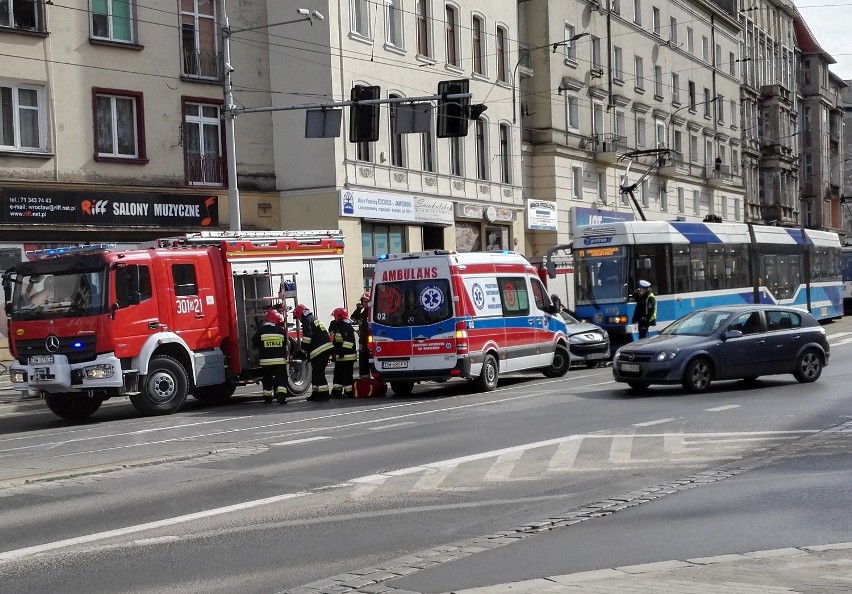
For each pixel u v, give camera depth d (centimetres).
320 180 3531
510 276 2402
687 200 6719
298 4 3522
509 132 4662
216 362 2225
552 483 1116
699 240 3328
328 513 986
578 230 3105
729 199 7438
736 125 7556
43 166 2872
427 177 4059
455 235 4253
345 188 3553
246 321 2284
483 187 4438
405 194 3909
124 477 1238
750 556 753
